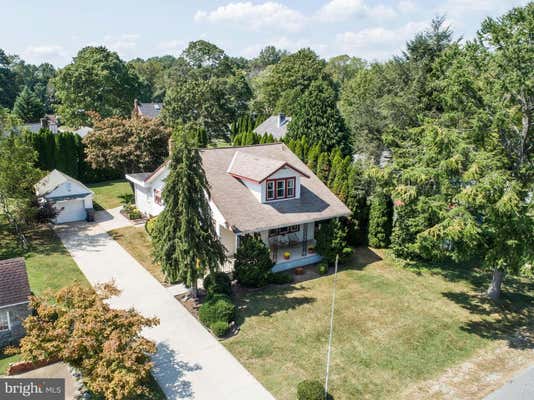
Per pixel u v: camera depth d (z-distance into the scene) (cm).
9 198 2570
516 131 1969
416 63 3875
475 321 1928
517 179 1934
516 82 1772
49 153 3997
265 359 1591
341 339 1739
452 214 1692
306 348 1669
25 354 1228
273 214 2341
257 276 2128
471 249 1867
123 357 1212
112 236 2852
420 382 1498
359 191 2916
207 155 2600
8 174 2505
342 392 1428
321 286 2228
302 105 4188
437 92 3444
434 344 1734
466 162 1767
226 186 2409
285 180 2447
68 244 2692
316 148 3350
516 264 1797
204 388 1418
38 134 3928
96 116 3738
